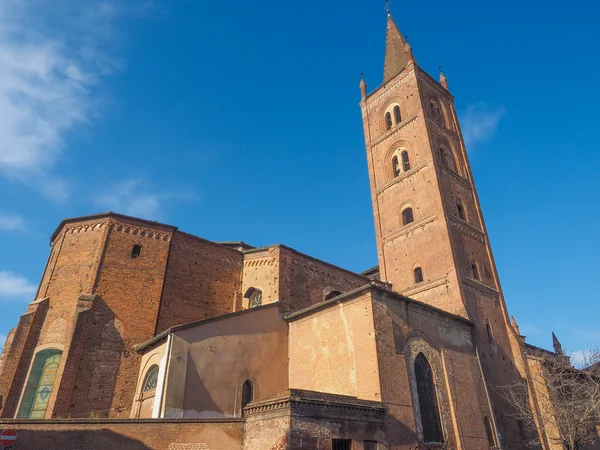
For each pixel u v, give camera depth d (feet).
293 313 96.12
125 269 101.91
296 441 57.98
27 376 89.92
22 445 56.03
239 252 120.88
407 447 72.64
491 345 112.98
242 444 63.93
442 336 94.12
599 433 121.08
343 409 65.92
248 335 89.81
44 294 99.55
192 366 78.95
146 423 61.05
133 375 92.84
